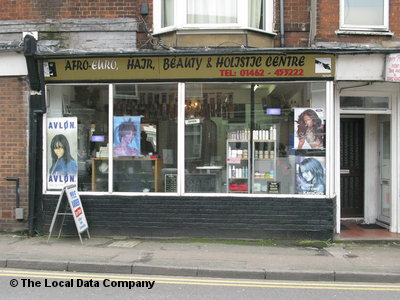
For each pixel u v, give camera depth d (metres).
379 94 8.63
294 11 8.34
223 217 8.09
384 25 8.19
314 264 6.45
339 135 8.66
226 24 8.15
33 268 6.45
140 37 8.44
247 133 8.31
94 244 7.69
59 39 8.38
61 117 8.50
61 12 8.38
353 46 8.00
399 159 8.60
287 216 7.98
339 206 8.55
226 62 7.95
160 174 8.34
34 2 8.42
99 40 8.34
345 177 9.50
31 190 8.33
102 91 8.42
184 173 8.25
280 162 8.24
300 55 7.80
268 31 8.34
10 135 8.52
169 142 8.31
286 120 8.22
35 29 8.38
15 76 8.47
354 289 5.63
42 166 8.45
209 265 6.34
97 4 8.35
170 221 8.16
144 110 8.36
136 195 8.23
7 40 8.49
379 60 7.81
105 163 8.45
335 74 7.87
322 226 7.91
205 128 8.30
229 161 8.33
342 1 8.12
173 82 8.19
